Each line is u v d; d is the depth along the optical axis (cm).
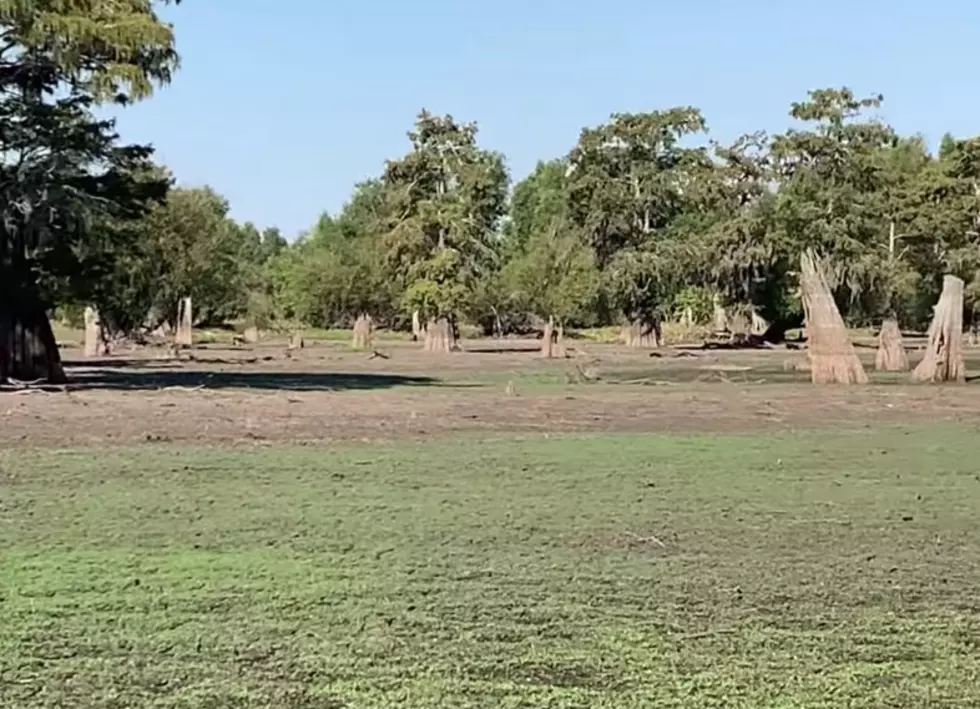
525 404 2975
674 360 6188
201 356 6531
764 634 790
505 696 660
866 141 8369
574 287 7950
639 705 645
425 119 8156
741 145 8606
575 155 8725
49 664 715
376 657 734
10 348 3653
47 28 2966
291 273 11188
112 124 3628
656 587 928
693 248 8412
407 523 1209
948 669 712
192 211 7662
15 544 1084
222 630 793
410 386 3788
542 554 1055
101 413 2583
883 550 1081
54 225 3488
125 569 979
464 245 8044
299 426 2317
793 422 2511
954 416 2675
